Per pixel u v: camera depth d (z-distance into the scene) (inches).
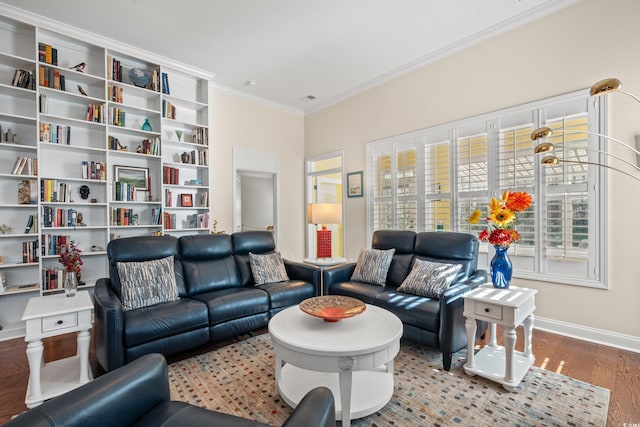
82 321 78.6
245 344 106.8
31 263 119.9
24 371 88.3
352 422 65.1
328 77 176.1
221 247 129.6
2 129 121.0
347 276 133.8
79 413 36.7
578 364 90.0
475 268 113.6
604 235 103.6
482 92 134.4
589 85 106.3
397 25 126.6
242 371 87.5
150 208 158.6
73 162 138.1
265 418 66.2
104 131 142.3
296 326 75.0
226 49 146.2
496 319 79.6
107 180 139.6
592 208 106.1
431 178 153.9
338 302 86.0
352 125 195.3
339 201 252.1
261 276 127.0
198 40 138.5
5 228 121.0
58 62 133.4
